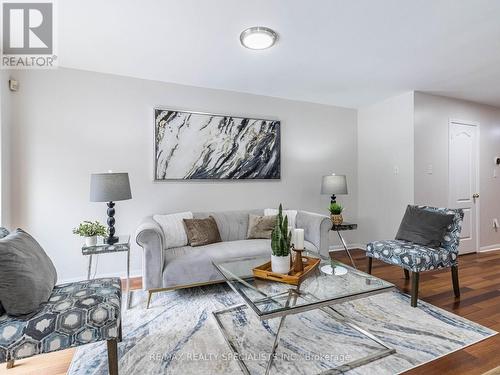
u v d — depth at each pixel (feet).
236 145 11.38
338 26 6.75
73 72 9.14
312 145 13.11
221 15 6.28
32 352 4.04
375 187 13.24
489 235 13.82
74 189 9.16
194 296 8.22
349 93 11.84
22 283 4.38
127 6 5.95
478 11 6.19
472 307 7.45
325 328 6.41
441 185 12.25
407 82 10.57
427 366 5.08
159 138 10.16
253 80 10.35
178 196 10.57
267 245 9.06
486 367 5.06
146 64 8.90
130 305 7.63
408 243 8.75
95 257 9.46
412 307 7.44
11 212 8.41
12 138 8.42
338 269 6.79
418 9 6.11
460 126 12.80
